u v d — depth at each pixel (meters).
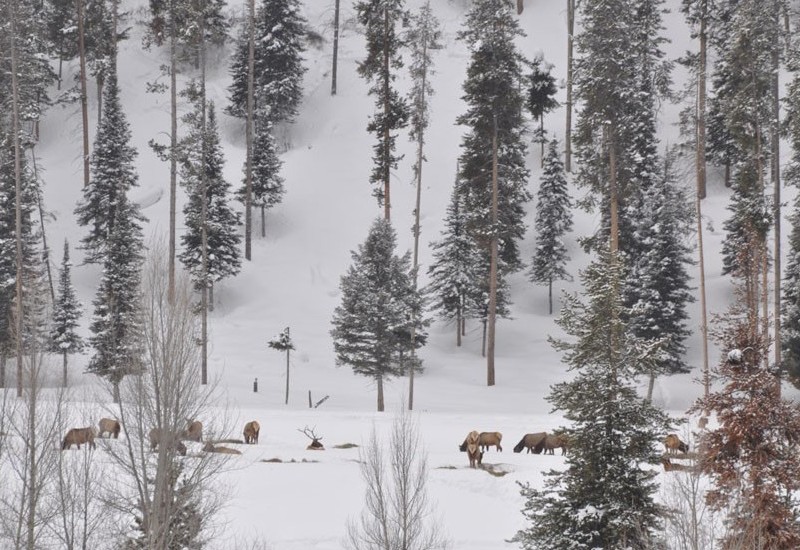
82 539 40.62
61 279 130.12
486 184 133.38
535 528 40.53
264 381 133.38
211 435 43.28
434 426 89.56
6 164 130.12
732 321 44.84
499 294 155.50
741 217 111.44
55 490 40.94
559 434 41.22
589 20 109.50
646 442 39.31
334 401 123.44
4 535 38.59
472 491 61.34
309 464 67.44
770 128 114.62
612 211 108.56
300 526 52.28
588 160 110.31
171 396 38.88
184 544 39.53
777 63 122.38
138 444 40.66
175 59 141.12
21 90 131.75
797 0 186.25
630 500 38.59
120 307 75.44
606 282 41.75
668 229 142.62
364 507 55.97
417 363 119.88
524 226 166.88
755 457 38.97
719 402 40.56
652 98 165.88
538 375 139.88
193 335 40.66
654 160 162.12
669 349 137.50
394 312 117.44
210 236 159.50
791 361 116.62
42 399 43.38
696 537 31.62
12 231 129.25
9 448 44.25
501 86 130.50
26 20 143.88
